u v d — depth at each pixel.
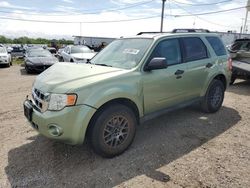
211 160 3.54
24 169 3.33
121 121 3.63
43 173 3.24
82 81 3.33
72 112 3.15
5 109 5.90
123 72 3.67
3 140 4.18
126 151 3.79
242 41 9.60
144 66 3.88
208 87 5.22
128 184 3.01
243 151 3.82
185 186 2.96
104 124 3.41
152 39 4.23
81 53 13.77
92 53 13.90
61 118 3.14
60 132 3.18
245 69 8.25
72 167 3.37
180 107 4.66
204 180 3.07
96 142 3.41
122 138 3.68
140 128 4.69
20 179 3.11
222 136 4.37
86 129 3.27
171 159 3.57
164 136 4.34
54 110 3.19
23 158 3.60
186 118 5.22
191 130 4.61
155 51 4.09
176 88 4.40
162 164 3.43
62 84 3.29
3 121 5.07
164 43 4.29
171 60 4.35
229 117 5.34
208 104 5.35
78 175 3.19
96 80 3.38
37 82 3.68
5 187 2.96
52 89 3.26
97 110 3.38
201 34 5.18
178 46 4.54
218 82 5.47
